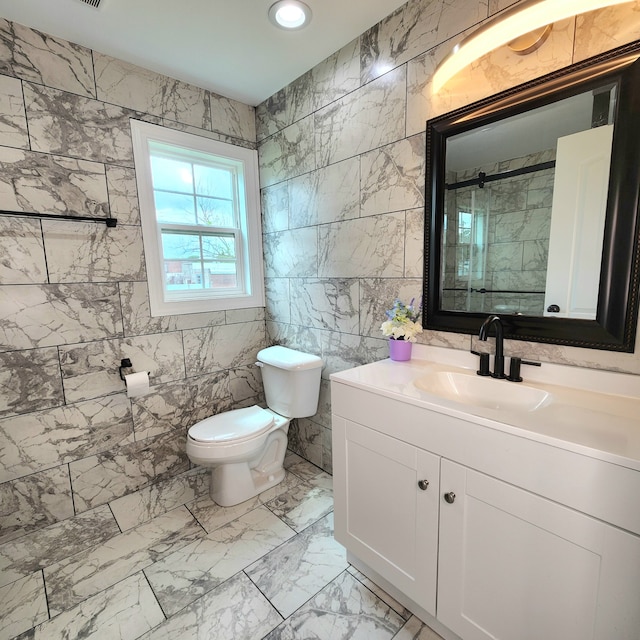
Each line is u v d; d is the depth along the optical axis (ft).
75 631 3.93
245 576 4.64
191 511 5.96
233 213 7.75
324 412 6.93
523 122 3.88
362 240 5.70
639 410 3.16
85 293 5.72
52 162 5.29
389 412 3.82
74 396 5.75
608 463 2.41
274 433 6.69
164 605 4.24
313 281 6.73
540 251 3.92
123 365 6.08
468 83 4.24
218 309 7.35
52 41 5.15
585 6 3.03
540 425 2.87
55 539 5.33
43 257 5.31
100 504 6.12
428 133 4.61
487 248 4.33
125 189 5.99
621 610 2.48
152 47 5.49
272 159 7.33
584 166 3.51
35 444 5.46
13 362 5.19
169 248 6.85
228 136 7.23
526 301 4.09
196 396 7.18
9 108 4.91
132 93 5.94
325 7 4.68
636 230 3.23
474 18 4.06
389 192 5.21
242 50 5.60
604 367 3.59
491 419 3.01
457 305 4.70
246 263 7.88
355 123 5.54
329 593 4.39
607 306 3.47
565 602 2.75
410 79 4.75
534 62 3.72
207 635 3.87
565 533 2.67
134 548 5.14
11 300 5.11
